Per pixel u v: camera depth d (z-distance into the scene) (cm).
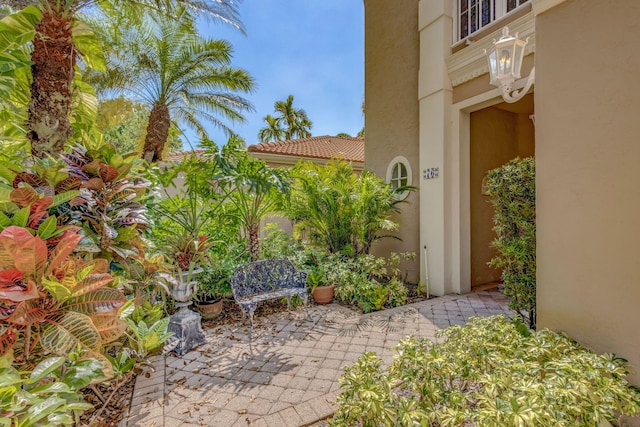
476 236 762
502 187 436
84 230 277
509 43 402
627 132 239
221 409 313
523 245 406
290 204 732
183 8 704
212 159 572
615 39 244
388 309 606
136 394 340
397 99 837
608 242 249
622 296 241
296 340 474
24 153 491
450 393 228
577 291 268
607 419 204
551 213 286
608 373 230
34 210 214
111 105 1225
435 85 710
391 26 852
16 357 200
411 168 798
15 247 176
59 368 211
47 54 451
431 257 723
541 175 294
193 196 576
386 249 862
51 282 186
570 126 272
